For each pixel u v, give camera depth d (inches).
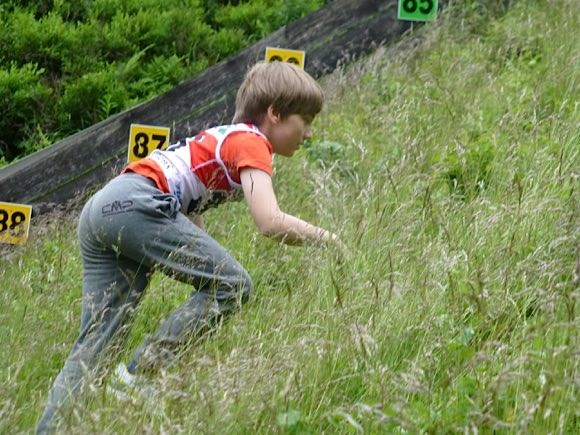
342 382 210.4
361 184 310.3
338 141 372.8
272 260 274.2
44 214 399.2
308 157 356.2
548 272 228.5
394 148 345.7
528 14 448.8
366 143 361.7
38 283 297.7
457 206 280.5
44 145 471.5
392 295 229.8
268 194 226.4
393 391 201.3
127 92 499.2
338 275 242.1
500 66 417.1
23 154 486.0
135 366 224.5
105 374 213.0
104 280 233.6
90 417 198.4
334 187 310.3
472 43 442.9
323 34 460.8
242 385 201.2
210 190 231.5
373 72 423.2
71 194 417.1
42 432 215.2
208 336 224.4
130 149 383.2
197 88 431.2
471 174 307.1
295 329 228.1
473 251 251.3
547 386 180.2
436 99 387.9
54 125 492.1
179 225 226.4
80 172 417.4
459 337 215.6
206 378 208.2
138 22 534.3
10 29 520.4
